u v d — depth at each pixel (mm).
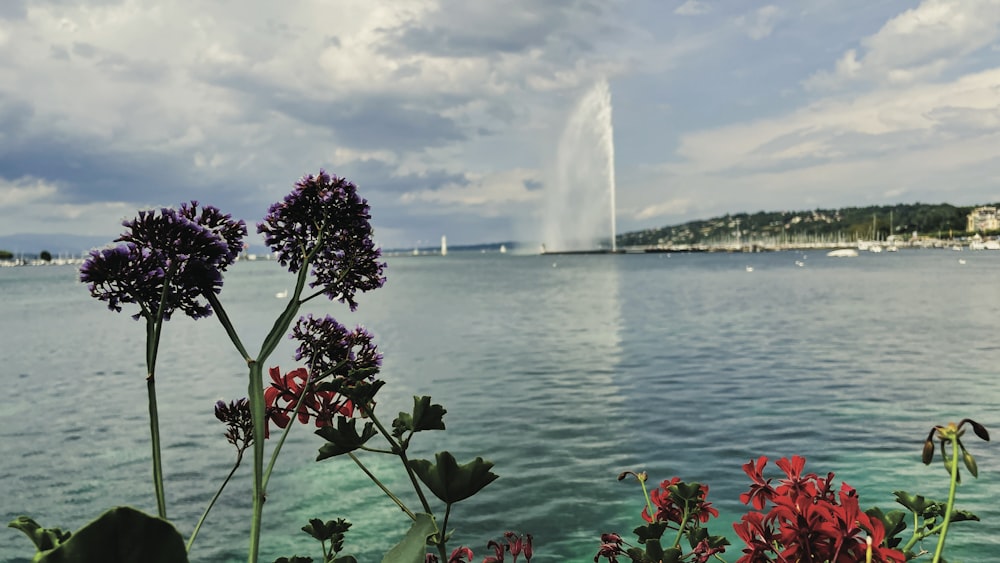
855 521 1708
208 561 10352
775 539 1796
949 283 86375
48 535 1197
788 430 16875
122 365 33906
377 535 10930
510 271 164500
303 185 1589
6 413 22438
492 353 32938
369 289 1710
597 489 12938
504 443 16484
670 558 2404
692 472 13758
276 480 13961
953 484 1474
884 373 25109
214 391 25734
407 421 1619
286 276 174625
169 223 1352
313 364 1731
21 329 56062
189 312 1407
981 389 21688
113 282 1324
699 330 41125
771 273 125062
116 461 16109
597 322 47219
